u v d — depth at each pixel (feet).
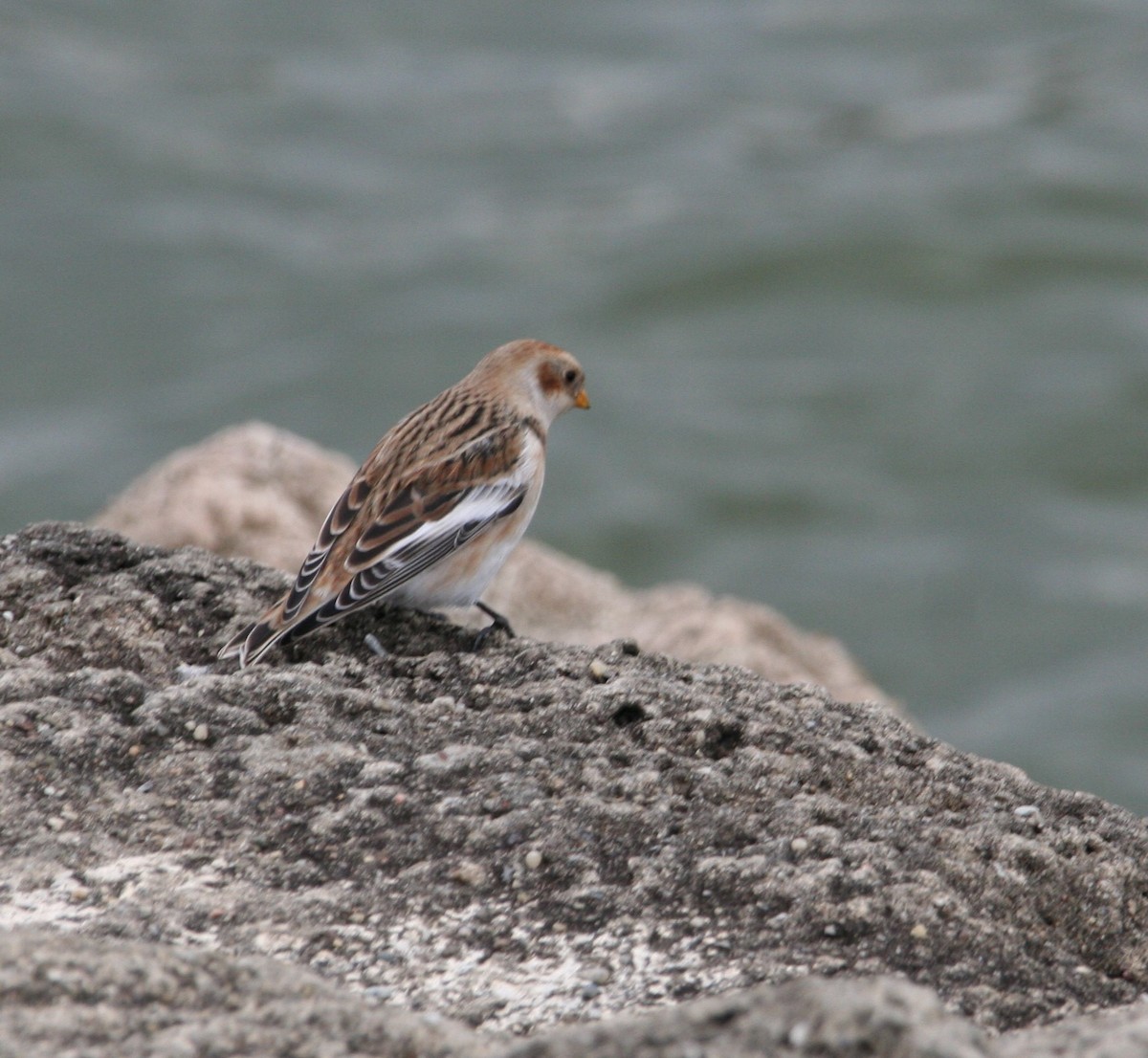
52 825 15.33
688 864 15.34
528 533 69.36
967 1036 11.17
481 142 112.98
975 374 79.56
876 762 17.30
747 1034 11.27
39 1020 11.84
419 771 16.42
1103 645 61.31
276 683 17.56
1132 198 96.63
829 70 125.80
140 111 109.40
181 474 38.47
